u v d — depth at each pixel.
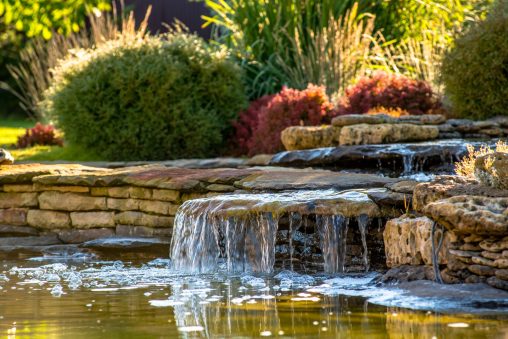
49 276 7.31
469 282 5.71
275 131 13.01
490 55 11.78
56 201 10.23
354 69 15.34
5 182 10.41
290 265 7.67
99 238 9.89
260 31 16.69
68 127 14.39
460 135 10.90
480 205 5.72
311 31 15.71
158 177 9.62
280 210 7.14
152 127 14.20
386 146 9.77
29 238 10.02
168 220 9.41
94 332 4.66
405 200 6.90
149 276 7.27
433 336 4.32
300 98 13.03
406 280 6.12
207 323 4.89
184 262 7.92
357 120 10.86
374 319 4.86
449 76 12.29
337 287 6.26
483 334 4.35
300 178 8.57
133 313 5.28
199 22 26.47
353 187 8.06
